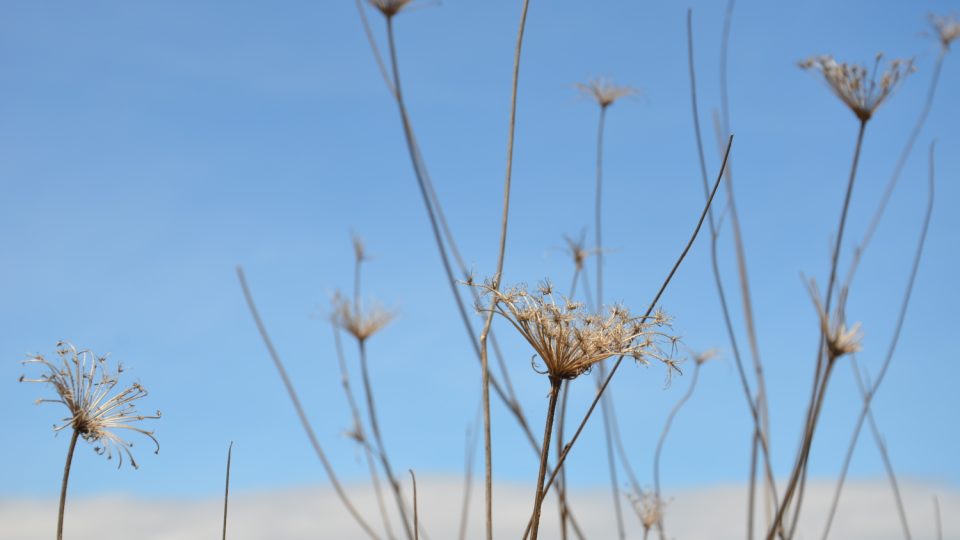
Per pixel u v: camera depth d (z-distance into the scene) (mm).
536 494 3812
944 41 7906
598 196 7809
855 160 6535
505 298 3955
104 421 3617
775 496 6953
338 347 8695
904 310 7688
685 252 3990
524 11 4988
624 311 3965
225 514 4070
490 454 4242
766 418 7414
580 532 6824
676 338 3920
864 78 6570
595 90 8289
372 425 8133
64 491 3514
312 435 8148
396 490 7820
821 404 6254
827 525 7160
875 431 7859
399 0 7441
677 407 7996
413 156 7055
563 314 3879
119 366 3684
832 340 6246
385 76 7246
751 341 7617
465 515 7648
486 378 4316
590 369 3863
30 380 3533
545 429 3859
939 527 7473
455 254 6988
